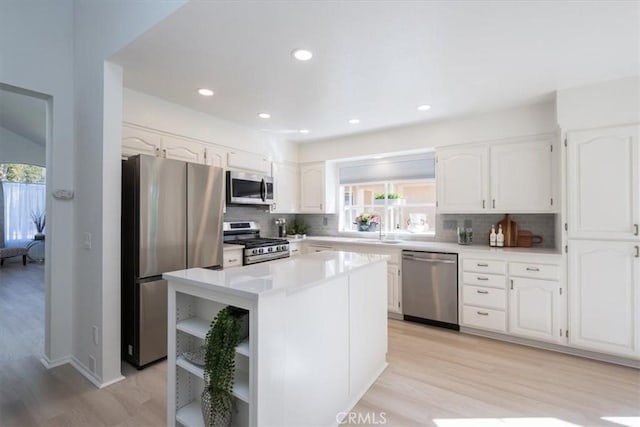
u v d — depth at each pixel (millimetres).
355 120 3662
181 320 1663
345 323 1946
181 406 1652
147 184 2477
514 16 1712
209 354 1407
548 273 2777
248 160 3975
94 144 2307
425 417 1867
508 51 2094
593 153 2582
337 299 1861
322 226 5094
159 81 2590
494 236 3393
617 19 1734
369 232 4645
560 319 2729
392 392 2135
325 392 1741
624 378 2314
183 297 1675
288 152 4699
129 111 2773
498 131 3305
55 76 2455
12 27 2254
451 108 3215
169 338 1635
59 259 2484
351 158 4523
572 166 2662
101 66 2244
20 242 7590
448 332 3254
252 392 1300
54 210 2461
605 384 2229
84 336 2398
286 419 1450
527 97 2914
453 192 3576
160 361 2574
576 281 2660
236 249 3480
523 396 2080
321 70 2379
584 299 2629
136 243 2441
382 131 4117
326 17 1721
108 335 2232
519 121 3188
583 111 2619
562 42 1978
